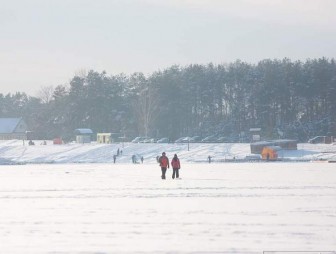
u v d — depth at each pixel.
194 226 80.56
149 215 91.94
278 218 86.94
